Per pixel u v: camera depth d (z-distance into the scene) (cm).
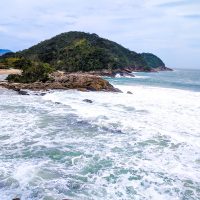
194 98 3316
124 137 1664
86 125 1891
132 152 1423
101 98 3166
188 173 1202
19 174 1122
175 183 1112
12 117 2048
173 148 1502
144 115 2288
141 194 1020
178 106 2755
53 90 3725
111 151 1426
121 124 1936
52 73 5281
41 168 1190
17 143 1494
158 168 1241
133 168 1230
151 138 1656
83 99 3034
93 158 1324
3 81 4269
